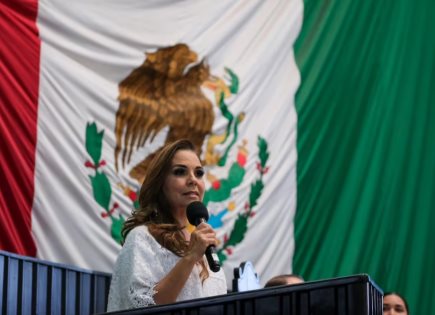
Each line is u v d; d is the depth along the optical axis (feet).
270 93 47.44
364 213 48.67
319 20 49.44
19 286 30.81
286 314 17.61
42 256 38.93
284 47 48.14
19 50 39.86
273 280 32.19
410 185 49.93
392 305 39.88
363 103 49.57
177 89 44.55
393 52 50.62
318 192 47.85
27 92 39.65
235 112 45.93
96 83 42.09
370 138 49.42
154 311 17.51
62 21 41.50
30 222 38.70
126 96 42.96
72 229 40.06
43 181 39.40
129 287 21.35
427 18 51.57
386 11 50.88
